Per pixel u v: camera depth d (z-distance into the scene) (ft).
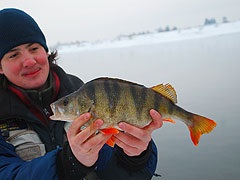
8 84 2.33
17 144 2.17
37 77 2.30
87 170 1.79
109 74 14.14
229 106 6.66
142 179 2.12
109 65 19.02
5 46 2.24
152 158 2.17
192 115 2.15
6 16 2.27
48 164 1.83
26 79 2.28
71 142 1.74
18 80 2.28
